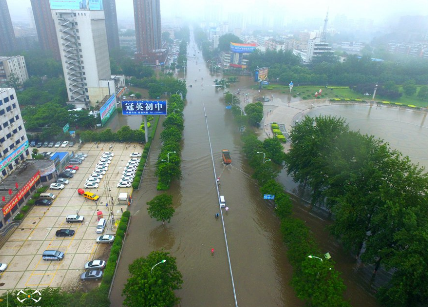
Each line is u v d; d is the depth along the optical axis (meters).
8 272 57.16
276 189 74.88
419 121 155.62
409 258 44.53
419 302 48.47
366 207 57.50
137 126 136.12
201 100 181.62
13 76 174.50
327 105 180.38
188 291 55.47
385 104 187.12
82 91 156.62
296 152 81.81
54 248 63.38
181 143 118.88
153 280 45.50
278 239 69.81
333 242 69.38
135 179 88.88
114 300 52.62
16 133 88.56
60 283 55.34
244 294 55.41
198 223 73.88
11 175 80.38
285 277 59.50
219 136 127.12
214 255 64.31
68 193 82.81
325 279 47.88
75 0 141.25
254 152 98.38
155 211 68.75
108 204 78.62
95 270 57.00
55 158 90.12
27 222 70.69
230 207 80.50
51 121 120.81
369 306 54.12
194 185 89.94
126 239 67.50
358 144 67.50
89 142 115.88
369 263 59.44
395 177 54.00
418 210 48.91
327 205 68.69
